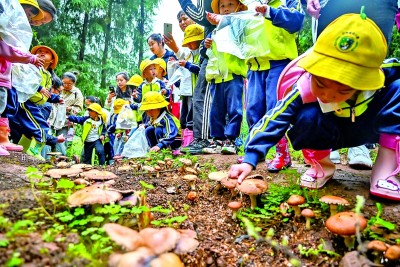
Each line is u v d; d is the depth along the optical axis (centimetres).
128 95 920
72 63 1523
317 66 215
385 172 253
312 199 260
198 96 584
